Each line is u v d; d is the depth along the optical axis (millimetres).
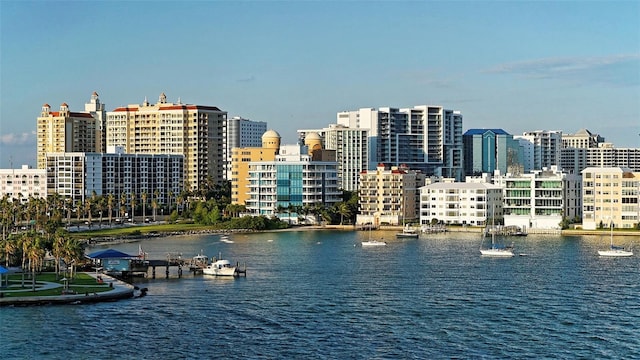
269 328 193625
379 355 171250
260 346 178125
